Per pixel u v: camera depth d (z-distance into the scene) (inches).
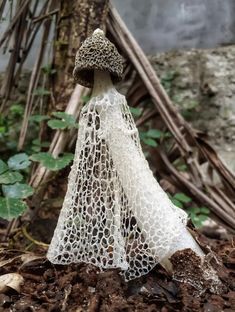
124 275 6.8
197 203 12.9
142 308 6.3
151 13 21.0
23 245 9.5
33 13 12.9
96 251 7.1
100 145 7.0
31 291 7.0
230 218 12.1
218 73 19.5
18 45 12.8
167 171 13.3
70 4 11.6
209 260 7.1
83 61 6.7
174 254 6.6
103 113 6.8
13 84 13.3
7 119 17.0
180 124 12.8
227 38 21.0
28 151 15.0
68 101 11.4
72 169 7.0
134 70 13.1
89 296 6.6
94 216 6.9
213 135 19.0
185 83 19.6
